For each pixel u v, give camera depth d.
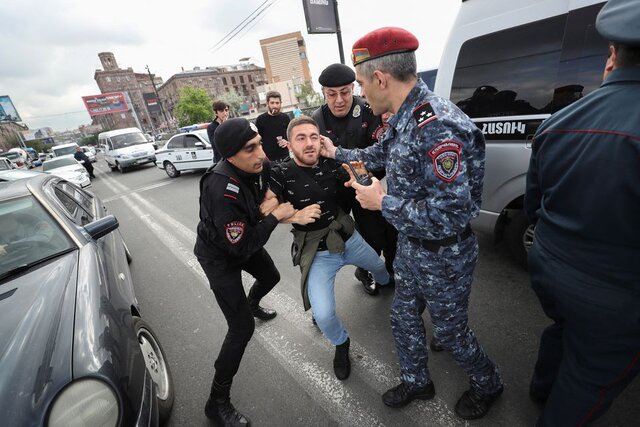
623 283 0.87
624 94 0.82
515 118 2.09
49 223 1.94
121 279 2.00
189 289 3.16
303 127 1.59
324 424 1.61
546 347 1.38
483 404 1.48
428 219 1.06
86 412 1.09
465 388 1.66
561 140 0.94
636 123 0.77
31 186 2.20
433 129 1.02
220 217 1.36
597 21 0.88
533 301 2.20
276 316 2.49
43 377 1.10
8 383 1.07
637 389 1.53
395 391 1.61
